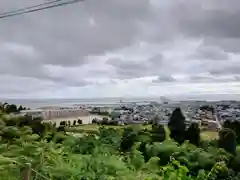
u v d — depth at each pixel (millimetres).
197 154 3826
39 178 2893
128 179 3174
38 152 3570
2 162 3109
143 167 3525
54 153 3822
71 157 3764
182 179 3326
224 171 3490
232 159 3711
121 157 4004
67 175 3170
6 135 4578
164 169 3426
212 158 3736
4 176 2898
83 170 3381
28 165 2688
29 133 4852
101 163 3465
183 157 3799
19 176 2857
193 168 3697
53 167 3262
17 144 4129
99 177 3191
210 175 3467
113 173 3348
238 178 3414
